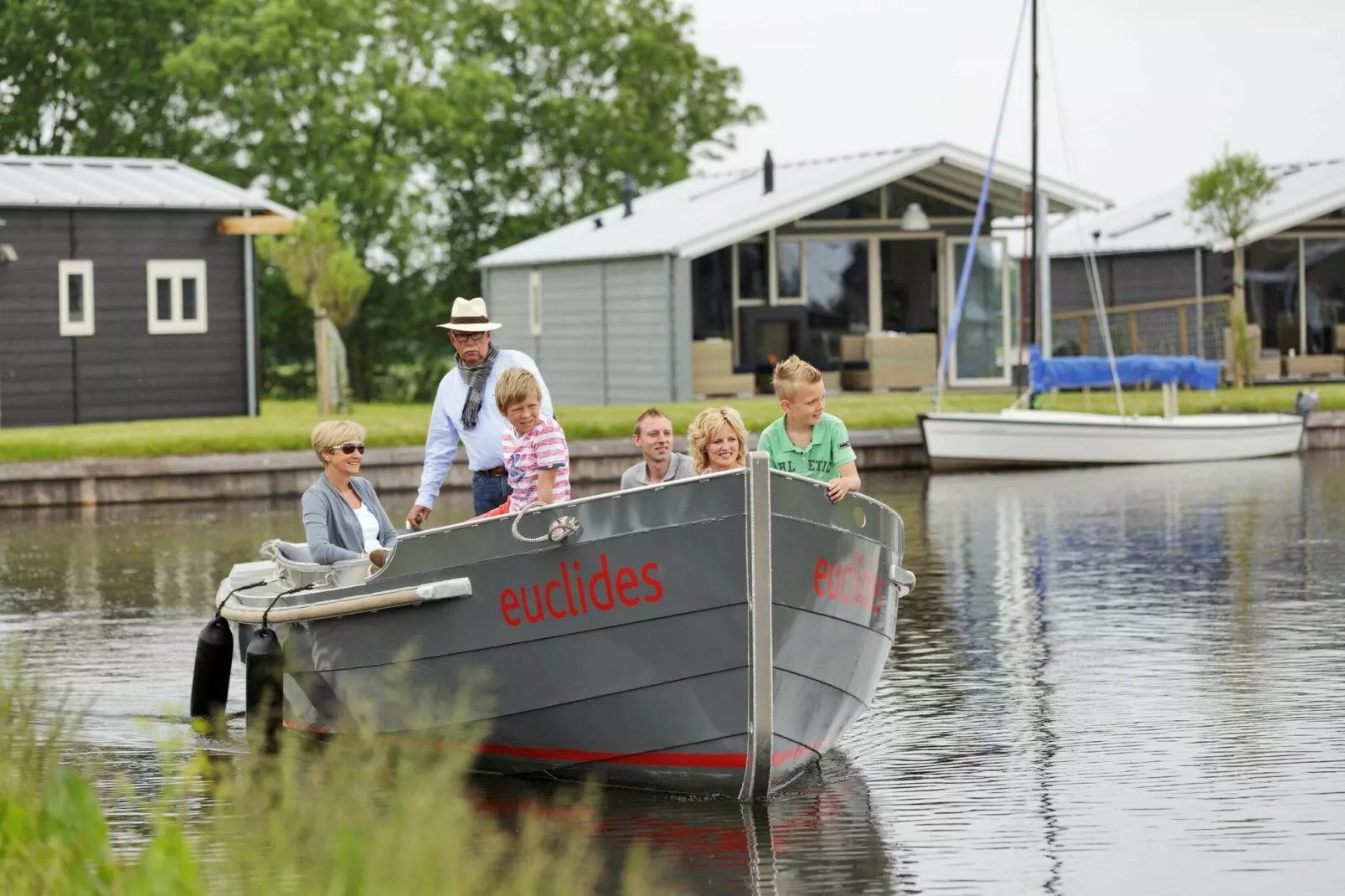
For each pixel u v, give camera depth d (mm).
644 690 9805
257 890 6594
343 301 35281
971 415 30469
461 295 54531
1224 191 40625
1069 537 20984
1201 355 39500
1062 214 40062
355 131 50531
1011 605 16078
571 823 9430
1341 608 15586
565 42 56531
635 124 56375
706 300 38406
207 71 49375
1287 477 28531
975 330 39656
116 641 14758
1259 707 11750
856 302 39250
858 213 39031
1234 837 8945
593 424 30438
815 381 10375
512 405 10516
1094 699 12109
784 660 9734
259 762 10539
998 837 9055
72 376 33531
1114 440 31188
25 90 53719
